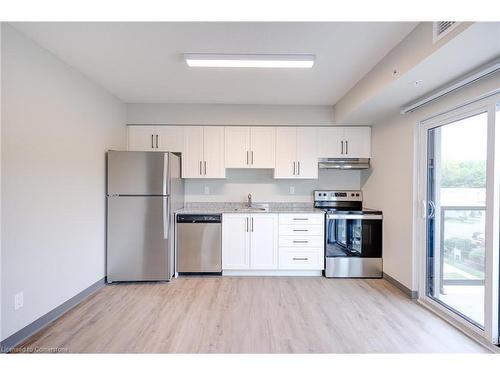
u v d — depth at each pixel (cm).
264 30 202
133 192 321
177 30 202
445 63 191
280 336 213
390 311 254
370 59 247
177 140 381
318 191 414
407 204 293
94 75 282
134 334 215
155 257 325
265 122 384
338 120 368
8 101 191
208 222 350
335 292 300
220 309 258
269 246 353
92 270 295
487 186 197
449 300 246
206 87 319
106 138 325
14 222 195
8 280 191
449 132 247
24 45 204
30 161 210
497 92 189
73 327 224
